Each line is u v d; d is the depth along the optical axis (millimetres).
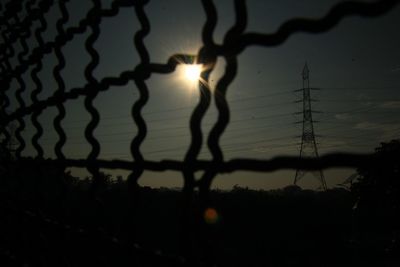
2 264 2113
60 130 1950
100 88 1636
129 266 1377
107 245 1472
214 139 1147
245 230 21594
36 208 2082
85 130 1743
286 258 20141
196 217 1165
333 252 22656
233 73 1132
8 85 2697
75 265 1675
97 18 1678
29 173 2293
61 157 1919
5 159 2582
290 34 948
